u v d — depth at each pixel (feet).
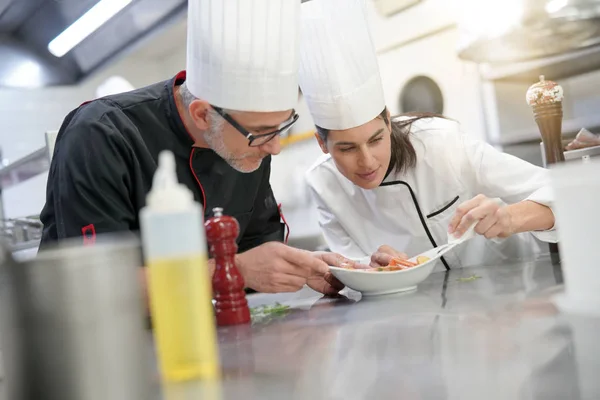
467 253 6.79
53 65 10.09
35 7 8.45
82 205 4.64
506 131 9.53
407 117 6.67
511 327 2.65
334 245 6.93
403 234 6.61
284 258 4.39
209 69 4.67
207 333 2.16
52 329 1.71
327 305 4.31
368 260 6.14
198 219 2.10
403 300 4.00
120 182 4.80
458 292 3.99
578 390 1.75
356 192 6.59
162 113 5.30
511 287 3.83
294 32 4.61
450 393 1.88
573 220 2.37
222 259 3.94
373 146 5.48
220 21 4.55
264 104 4.61
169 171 2.09
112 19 8.14
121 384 1.77
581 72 9.23
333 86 5.20
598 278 2.36
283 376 2.32
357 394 1.98
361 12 5.26
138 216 5.02
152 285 2.12
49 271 1.72
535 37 8.54
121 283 1.81
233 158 5.05
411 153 6.17
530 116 9.64
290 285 4.41
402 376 2.13
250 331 3.55
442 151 6.31
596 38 8.43
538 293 3.42
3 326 1.77
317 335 3.13
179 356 2.14
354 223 6.75
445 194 6.40
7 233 8.93
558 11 7.99
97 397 1.73
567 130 9.11
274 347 2.95
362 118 5.25
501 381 1.93
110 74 15.37
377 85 5.31
